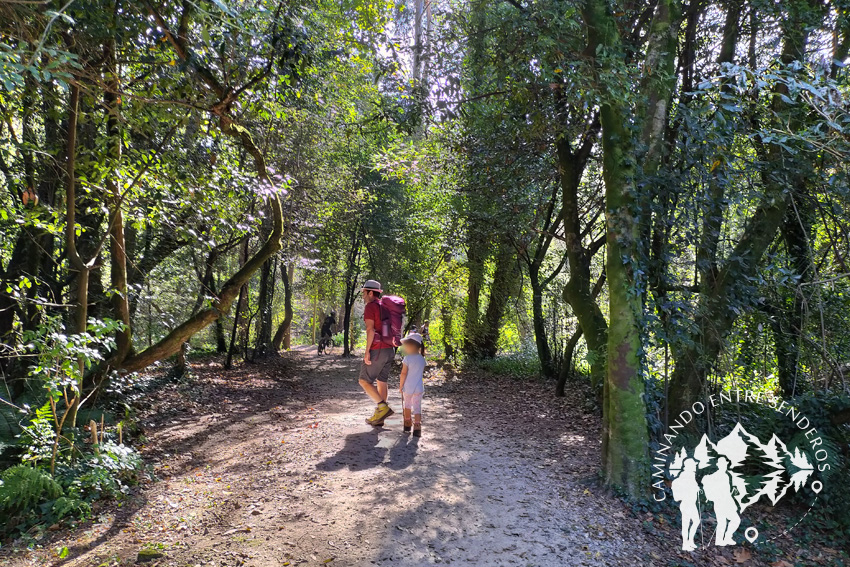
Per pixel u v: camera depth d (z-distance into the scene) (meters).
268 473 5.49
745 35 7.39
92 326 4.87
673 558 4.12
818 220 6.73
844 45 6.09
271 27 4.89
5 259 9.29
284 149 11.11
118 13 4.38
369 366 7.14
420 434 6.92
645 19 7.48
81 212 7.12
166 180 6.31
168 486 5.36
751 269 6.13
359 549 3.85
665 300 5.42
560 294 13.27
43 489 4.62
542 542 4.09
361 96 9.77
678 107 5.48
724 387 7.20
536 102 7.60
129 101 5.52
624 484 5.03
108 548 4.01
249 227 7.10
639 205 5.30
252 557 3.75
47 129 6.99
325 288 22.42
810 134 3.77
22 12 3.46
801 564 4.34
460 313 16.77
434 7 7.90
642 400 5.13
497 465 5.89
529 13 5.88
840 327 6.54
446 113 7.71
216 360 15.97
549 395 10.77
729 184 5.46
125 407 7.07
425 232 16.31
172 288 11.47
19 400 6.09
